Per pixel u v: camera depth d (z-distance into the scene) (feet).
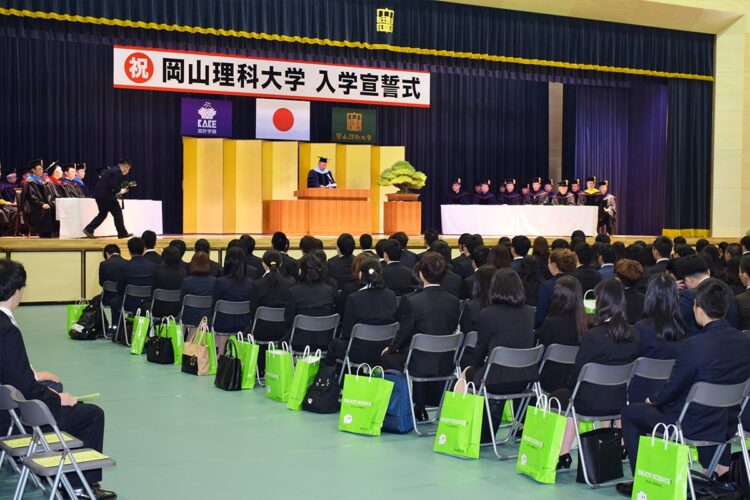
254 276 28.58
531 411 17.06
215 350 27.07
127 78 45.57
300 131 56.13
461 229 52.49
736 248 28.55
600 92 67.92
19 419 14.82
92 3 42.34
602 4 52.60
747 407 15.28
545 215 52.70
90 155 56.13
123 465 17.54
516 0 50.96
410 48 49.26
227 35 45.42
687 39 57.36
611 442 16.42
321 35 47.39
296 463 17.70
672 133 57.82
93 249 42.96
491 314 18.24
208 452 18.48
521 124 69.77
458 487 16.25
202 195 54.49
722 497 14.67
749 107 58.39
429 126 66.90
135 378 26.12
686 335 18.43
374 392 19.95
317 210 48.19
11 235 47.78
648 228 66.95
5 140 53.52
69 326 33.88
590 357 16.44
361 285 24.22
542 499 15.60
